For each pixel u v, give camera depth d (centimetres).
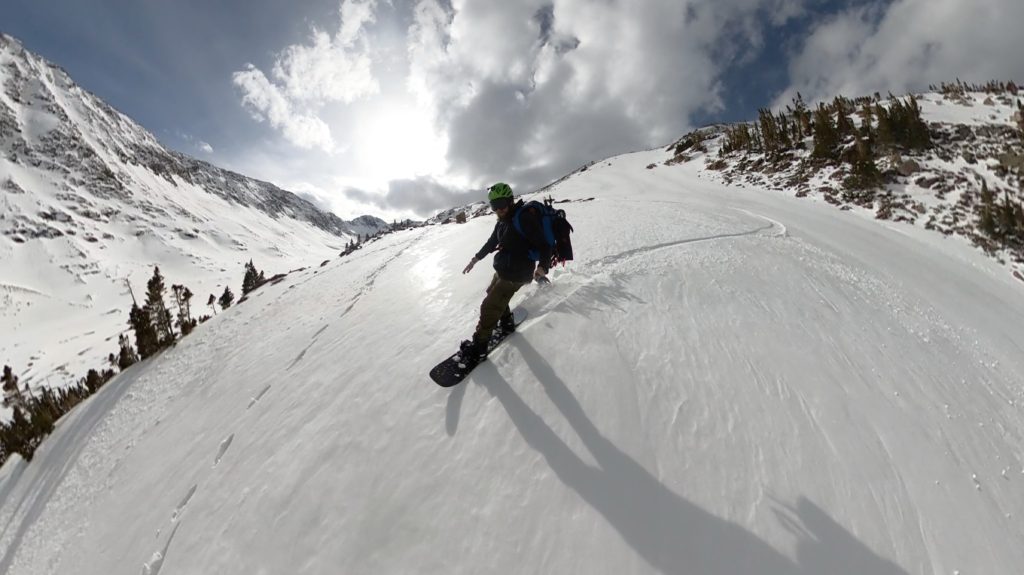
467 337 450
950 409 384
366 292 761
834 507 267
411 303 600
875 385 388
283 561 289
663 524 255
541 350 394
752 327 444
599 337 406
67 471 721
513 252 363
